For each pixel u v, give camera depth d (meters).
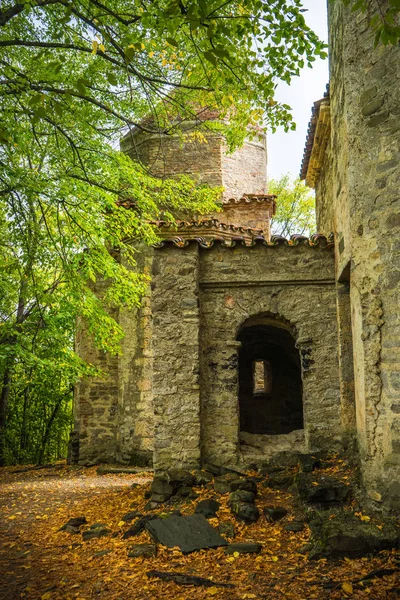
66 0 5.79
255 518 6.12
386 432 5.72
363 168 6.26
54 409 18.67
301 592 4.31
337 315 8.27
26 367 10.88
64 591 4.65
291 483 7.12
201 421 8.15
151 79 7.39
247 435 9.21
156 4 5.06
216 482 7.28
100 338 10.36
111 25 7.09
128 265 12.59
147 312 12.09
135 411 12.09
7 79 6.38
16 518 7.37
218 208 11.62
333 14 7.55
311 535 5.46
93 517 7.07
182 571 4.93
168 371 8.10
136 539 5.89
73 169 8.85
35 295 9.44
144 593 4.51
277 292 8.50
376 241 6.04
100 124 9.84
